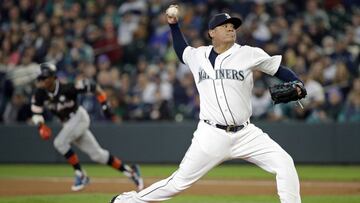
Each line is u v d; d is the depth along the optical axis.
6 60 61.78
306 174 47.50
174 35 23.81
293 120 55.06
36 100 35.66
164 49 63.31
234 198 33.84
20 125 55.81
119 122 55.03
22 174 47.75
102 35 63.28
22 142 55.72
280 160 22.25
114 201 23.28
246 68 22.39
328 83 56.22
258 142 22.56
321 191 37.75
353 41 60.94
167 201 32.03
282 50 59.78
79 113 36.38
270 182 42.59
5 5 67.12
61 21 64.62
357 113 54.00
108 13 66.31
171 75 57.62
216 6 65.94
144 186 39.94
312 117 54.59
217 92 22.39
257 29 61.66
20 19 66.62
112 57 62.75
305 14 65.75
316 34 62.88
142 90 57.34
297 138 53.62
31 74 58.09
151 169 51.28
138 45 63.41
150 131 54.72
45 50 61.16
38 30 63.62
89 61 60.16
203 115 22.75
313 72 56.03
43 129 35.47
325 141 53.50
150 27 65.06
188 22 63.81
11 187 39.59
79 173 37.03
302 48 59.00
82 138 36.91
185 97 56.72
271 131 53.66
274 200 33.03
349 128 53.31
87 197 33.16
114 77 57.88
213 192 36.97
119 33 65.44
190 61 23.30
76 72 58.72
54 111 36.16
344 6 68.31
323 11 66.50
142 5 67.25
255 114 55.66
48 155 55.31
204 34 63.53
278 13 65.12
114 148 54.97
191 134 54.09
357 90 54.22
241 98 22.42
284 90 22.31
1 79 58.53
